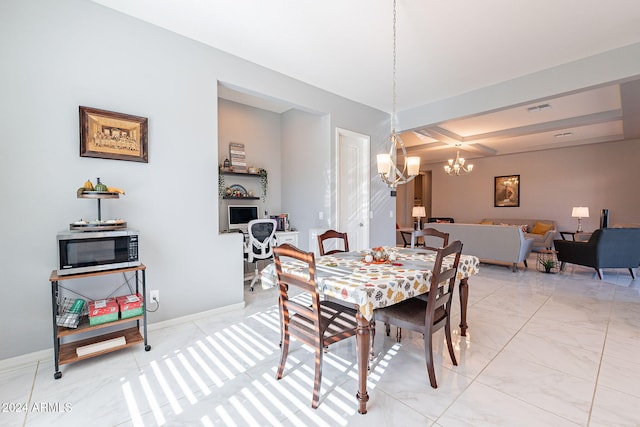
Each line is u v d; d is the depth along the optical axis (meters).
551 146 7.04
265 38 2.78
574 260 4.66
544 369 1.99
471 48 2.92
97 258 2.05
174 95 2.71
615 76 2.92
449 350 2.06
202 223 2.90
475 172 8.60
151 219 2.61
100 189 2.14
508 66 3.29
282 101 3.53
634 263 4.38
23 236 2.08
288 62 3.22
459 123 5.40
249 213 4.43
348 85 3.81
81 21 2.26
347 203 4.38
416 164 2.65
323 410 1.61
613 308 3.17
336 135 4.11
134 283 2.54
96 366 2.04
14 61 2.03
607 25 2.53
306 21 2.51
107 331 2.44
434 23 2.52
